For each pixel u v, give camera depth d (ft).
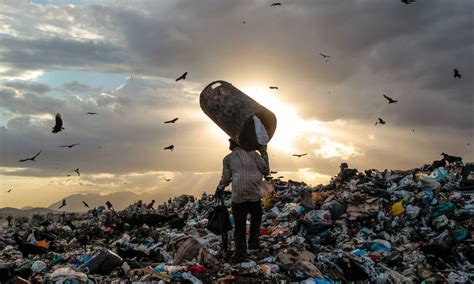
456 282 24.22
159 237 34.65
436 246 26.96
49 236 39.55
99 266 25.21
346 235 30.68
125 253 28.58
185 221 41.98
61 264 28.63
